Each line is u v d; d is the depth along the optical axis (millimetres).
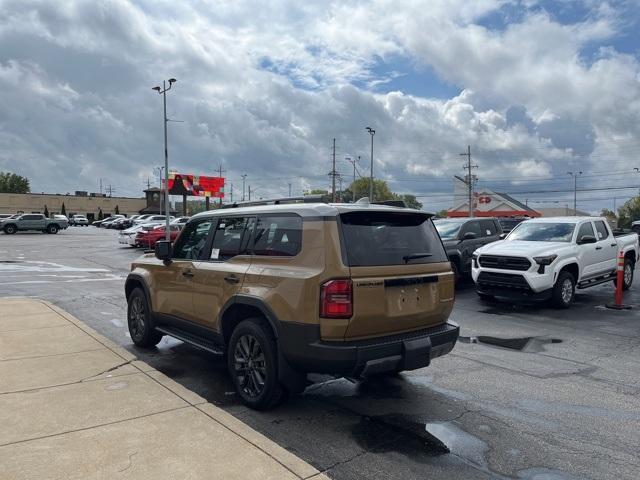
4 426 3947
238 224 5227
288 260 4473
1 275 15648
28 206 99375
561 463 3723
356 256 4270
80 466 3318
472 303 10977
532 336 7895
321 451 3883
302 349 4223
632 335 7977
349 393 5188
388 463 3695
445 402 4953
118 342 7297
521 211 86250
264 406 4629
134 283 7043
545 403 4949
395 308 4438
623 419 4559
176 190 51938
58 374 5281
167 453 3510
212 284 5246
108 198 109875
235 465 3357
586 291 12836
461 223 14000
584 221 11445
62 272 16688
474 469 3619
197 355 6621
